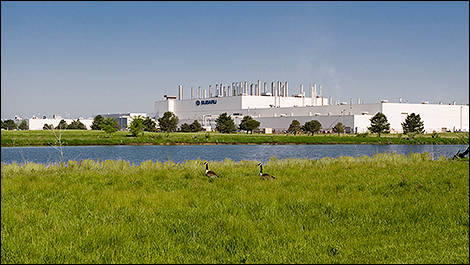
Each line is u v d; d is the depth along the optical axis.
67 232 9.45
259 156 56.62
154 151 66.31
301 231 9.76
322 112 143.50
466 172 20.72
